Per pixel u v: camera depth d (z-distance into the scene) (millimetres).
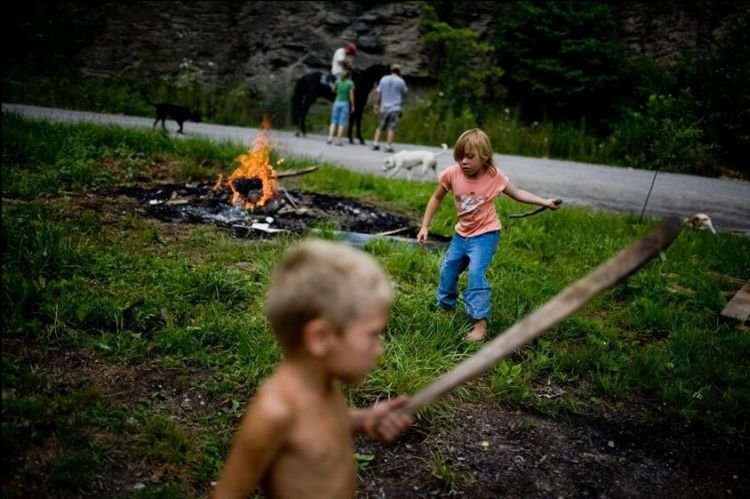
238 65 20609
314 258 1561
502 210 7668
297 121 16359
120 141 8914
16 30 19734
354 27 20422
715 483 3139
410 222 7133
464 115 17875
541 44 18469
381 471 2986
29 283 3969
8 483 2500
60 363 3416
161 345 3680
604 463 3225
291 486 1657
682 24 19203
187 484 2715
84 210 6078
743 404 3771
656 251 1302
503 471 3082
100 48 20234
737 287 5812
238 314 4211
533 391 3830
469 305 4348
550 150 16766
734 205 10312
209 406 3271
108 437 2887
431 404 3445
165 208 6566
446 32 19344
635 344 4562
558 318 1407
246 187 7242
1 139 7789
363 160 12102
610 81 17812
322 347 1550
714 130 14992
